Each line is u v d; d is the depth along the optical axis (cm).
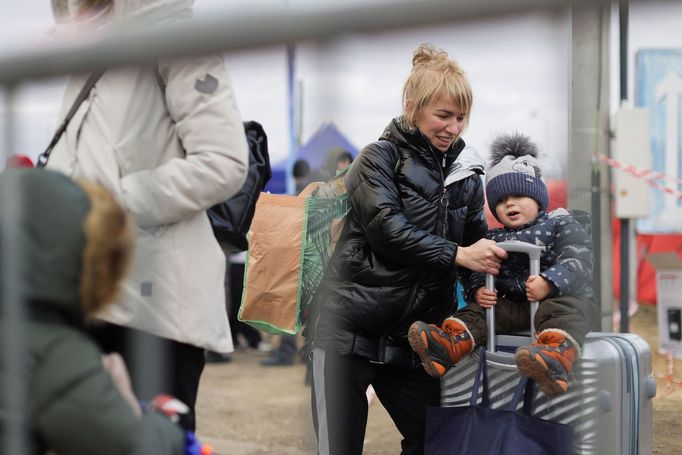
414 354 318
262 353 939
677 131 682
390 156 312
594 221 510
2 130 136
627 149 571
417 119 312
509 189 315
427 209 312
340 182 338
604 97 503
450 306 326
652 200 692
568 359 284
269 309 333
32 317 174
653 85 677
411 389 325
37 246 174
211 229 271
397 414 331
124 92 258
